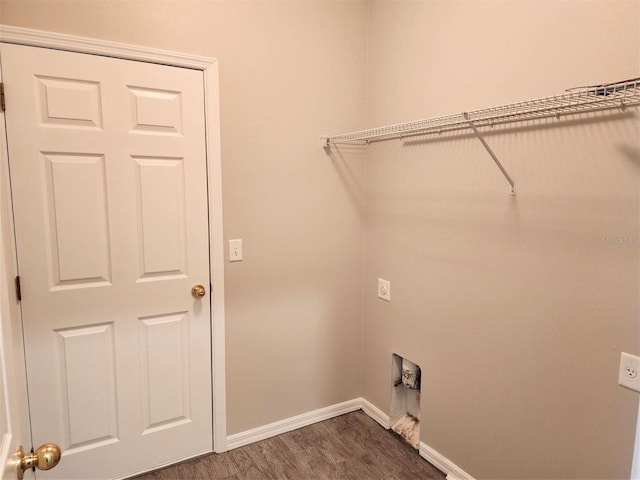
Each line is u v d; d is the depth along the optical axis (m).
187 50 1.96
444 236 2.02
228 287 2.18
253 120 2.16
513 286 1.71
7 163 1.64
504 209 1.72
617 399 1.39
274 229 2.29
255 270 2.25
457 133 1.91
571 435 1.54
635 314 1.33
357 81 2.47
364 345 2.67
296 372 2.46
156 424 2.08
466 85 1.85
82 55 1.75
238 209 2.17
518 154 1.65
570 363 1.52
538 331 1.62
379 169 2.44
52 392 1.82
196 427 2.18
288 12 2.21
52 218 1.75
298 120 2.30
